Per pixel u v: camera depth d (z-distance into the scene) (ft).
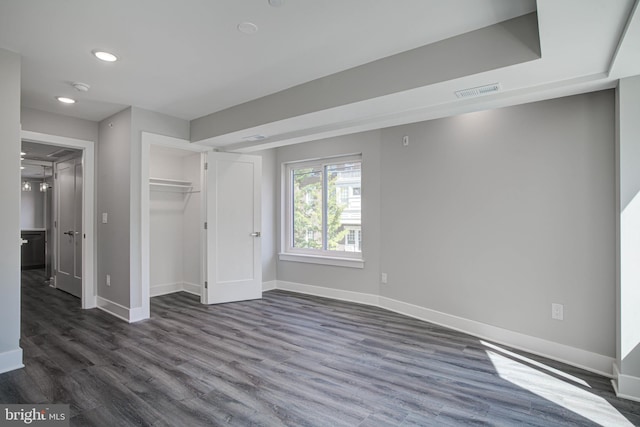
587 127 8.63
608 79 7.18
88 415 6.45
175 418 6.36
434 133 12.10
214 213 14.53
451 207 11.55
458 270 11.34
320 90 9.67
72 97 11.18
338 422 6.26
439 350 9.62
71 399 7.00
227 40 7.63
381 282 13.97
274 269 17.44
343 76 9.18
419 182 12.56
